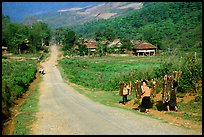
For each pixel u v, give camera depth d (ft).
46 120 42.88
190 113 43.42
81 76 145.79
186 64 61.21
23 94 78.95
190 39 400.47
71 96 74.02
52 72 180.55
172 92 45.42
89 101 63.31
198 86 53.16
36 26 440.04
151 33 467.93
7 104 54.49
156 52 349.20
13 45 340.39
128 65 215.10
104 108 52.24
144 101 47.65
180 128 35.78
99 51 363.15
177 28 488.02
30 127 38.75
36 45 386.32
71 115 46.24
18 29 360.48
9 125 41.47
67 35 429.79
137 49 345.31
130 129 35.91
